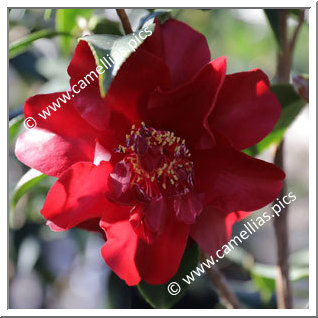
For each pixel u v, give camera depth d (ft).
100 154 0.95
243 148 0.96
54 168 0.96
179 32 0.99
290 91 1.11
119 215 0.97
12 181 1.59
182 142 0.99
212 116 0.97
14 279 1.87
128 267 0.97
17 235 1.61
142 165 1.00
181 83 0.98
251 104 0.97
